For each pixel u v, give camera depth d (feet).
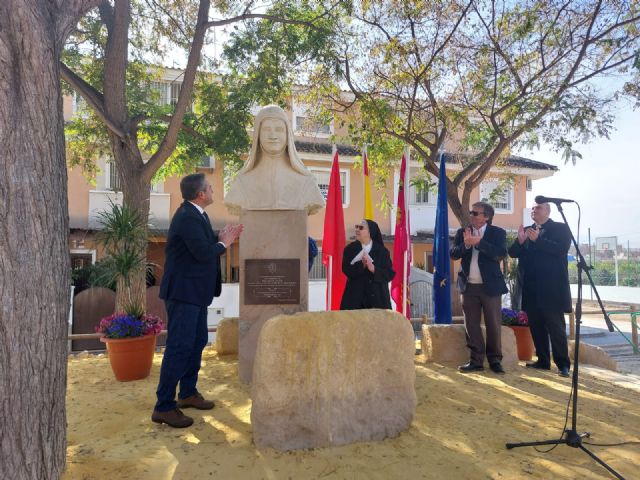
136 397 13.73
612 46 29.37
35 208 7.54
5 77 7.30
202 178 12.56
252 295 15.29
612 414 13.26
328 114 37.63
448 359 19.10
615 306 63.16
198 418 11.75
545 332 18.57
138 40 33.88
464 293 17.76
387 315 11.24
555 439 11.03
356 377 10.74
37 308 7.52
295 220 15.49
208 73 35.58
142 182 27.61
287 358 10.19
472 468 9.38
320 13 31.58
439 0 30.07
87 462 9.16
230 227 12.46
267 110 15.70
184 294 11.35
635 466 9.77
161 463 9.25
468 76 32.96
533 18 28.50
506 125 33.71
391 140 37.50
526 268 18.88
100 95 27.45
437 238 22.43
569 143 32.01
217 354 19.62
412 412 11.42
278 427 10.07
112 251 20.97
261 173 15.78
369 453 10.00
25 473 7.31
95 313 35.76
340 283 21.06
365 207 23.67
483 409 13.12
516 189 60.54
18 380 7.25
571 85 30.07
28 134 7.52
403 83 33.45
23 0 7.46
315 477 8.87
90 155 36.73
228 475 8.87
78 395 14.02
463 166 43.11
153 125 32.01
